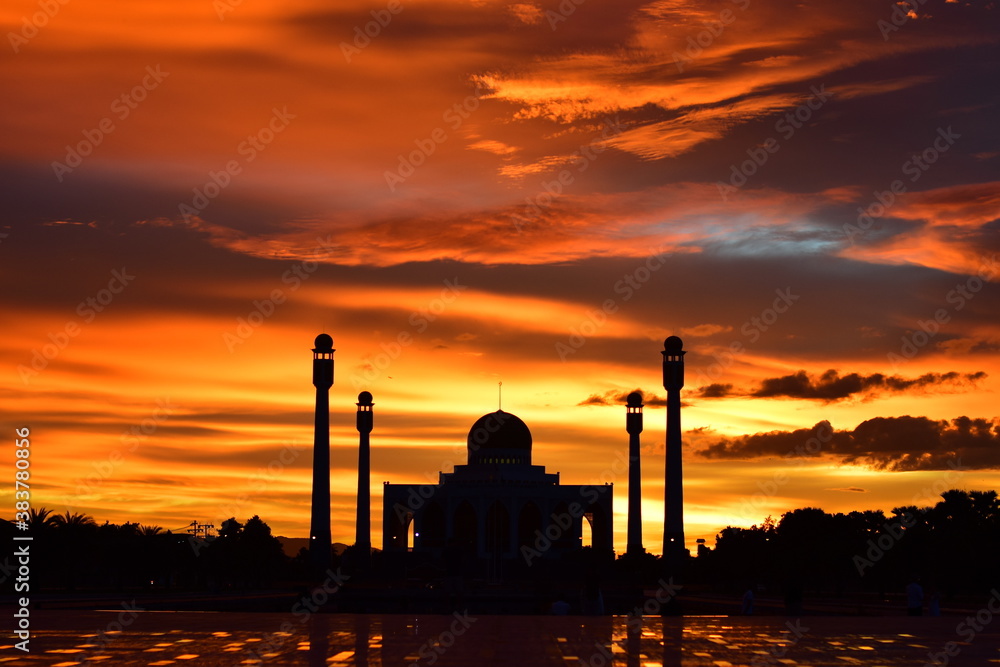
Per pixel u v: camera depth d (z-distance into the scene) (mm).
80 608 89875
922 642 48781
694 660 40656
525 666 38188
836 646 46594
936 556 162375
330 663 38875
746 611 83000
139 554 178125
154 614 70500
